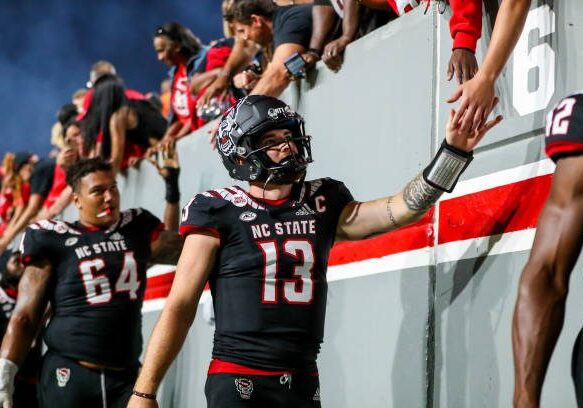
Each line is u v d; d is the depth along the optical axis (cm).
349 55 1140
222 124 891
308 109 1218
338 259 1098
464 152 813
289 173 865
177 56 1772
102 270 1230
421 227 971
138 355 1255
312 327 853
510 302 853
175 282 857
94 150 1869
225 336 851
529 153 865
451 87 967
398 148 1033
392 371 984
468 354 895
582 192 615
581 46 829
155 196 1691
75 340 1214
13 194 2703
